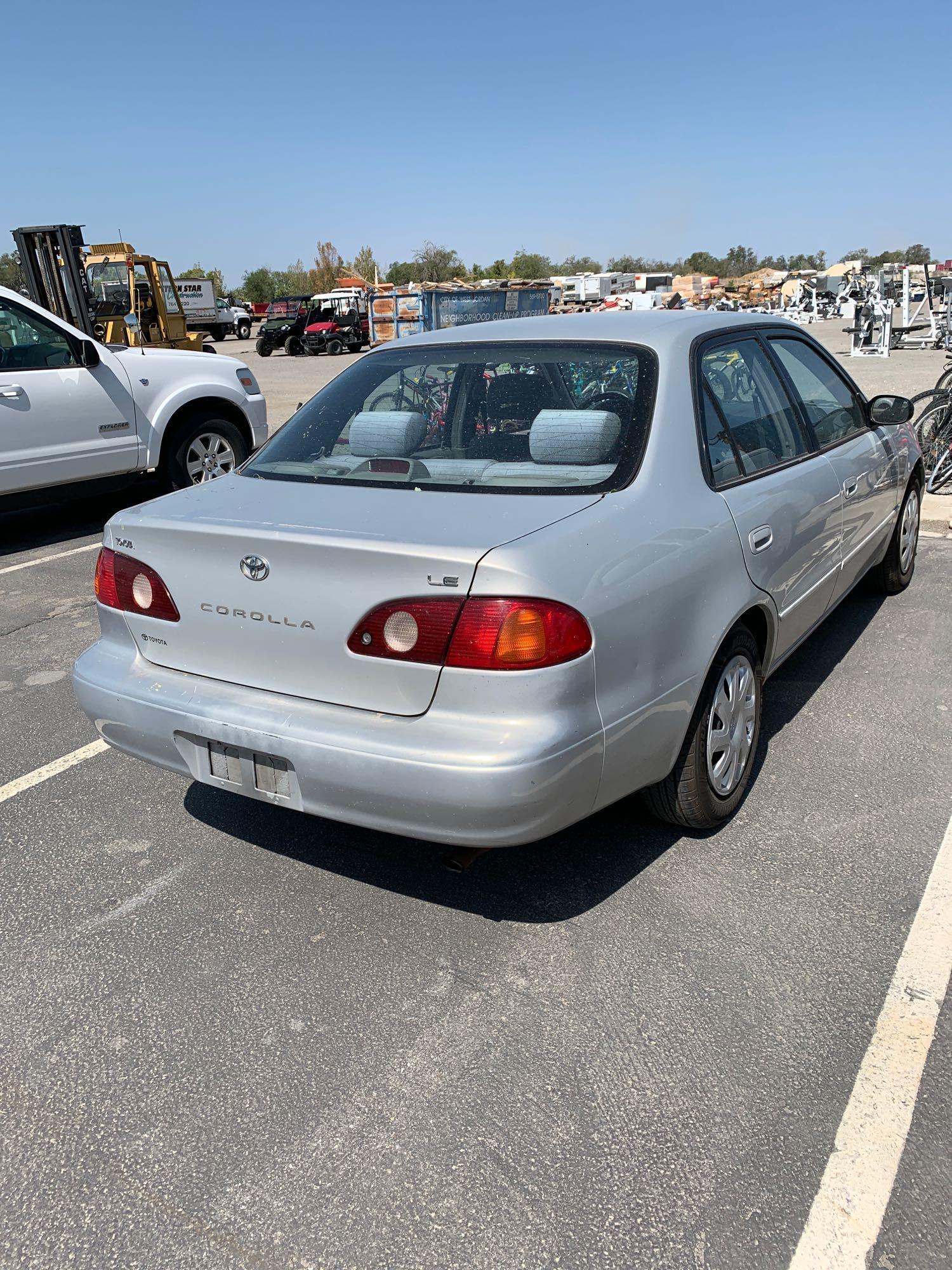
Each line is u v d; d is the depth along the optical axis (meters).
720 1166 2.00
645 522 2.60
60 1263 1.86
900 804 3.33
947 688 4.23
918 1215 1.88
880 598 5.48
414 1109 2.17
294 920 2.85
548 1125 2.11
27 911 2.95
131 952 2.74
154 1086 2.27
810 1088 2.18
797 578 3.46
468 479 2.77
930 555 6.30
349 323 34.44
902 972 2.53
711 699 2.94
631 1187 1.96
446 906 2.88
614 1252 1.83
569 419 2.81
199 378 8.04
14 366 6.98
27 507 7.21
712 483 2.96
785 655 3.63
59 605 6.01
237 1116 2.17
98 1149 2.11
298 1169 2.03
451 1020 2.43
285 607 2.49
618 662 2.44
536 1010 2.45
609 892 2.91
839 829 3.19
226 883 3.05
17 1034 2.45
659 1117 2.12
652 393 2.89
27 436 6.96
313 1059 2.32
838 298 33.44
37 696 4.60
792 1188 1.94
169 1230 1.92
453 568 2.24
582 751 2.34
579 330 3.24
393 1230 1.89
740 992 2.48
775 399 3.62
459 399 3.09
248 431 8.58
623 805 3.39
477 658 2.24
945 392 7.58
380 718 2.40
